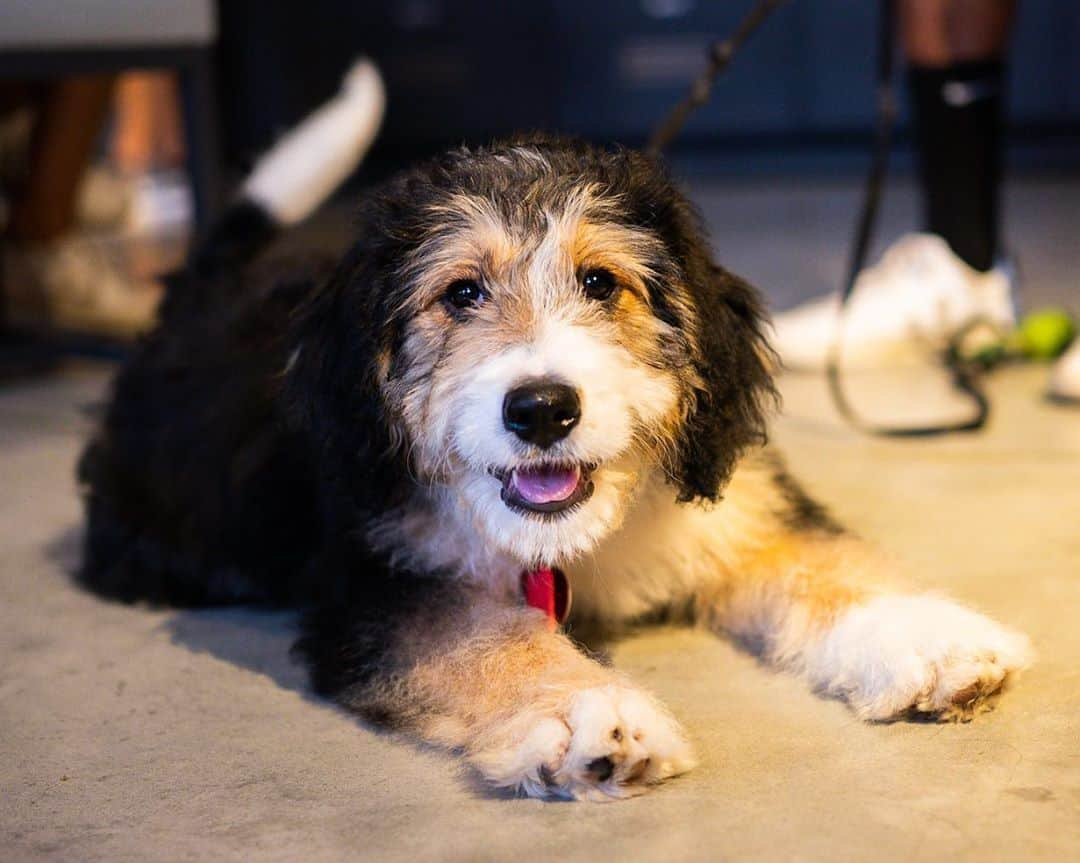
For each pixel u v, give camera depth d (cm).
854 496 114
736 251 231
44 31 146
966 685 79
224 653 93
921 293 156
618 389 81
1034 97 294
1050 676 83
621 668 88
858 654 82
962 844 68
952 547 103
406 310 85
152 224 277
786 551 92
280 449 97
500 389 80
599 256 85
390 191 90
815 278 203
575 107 315
